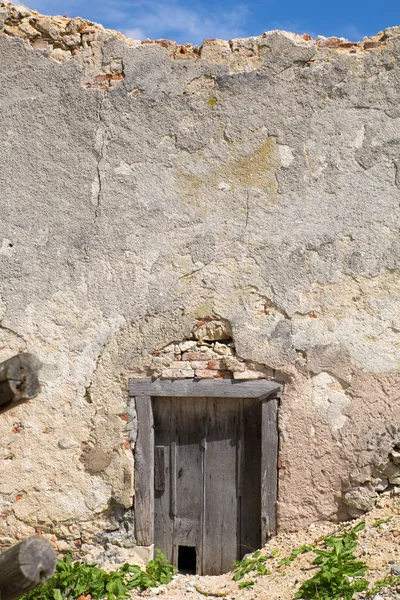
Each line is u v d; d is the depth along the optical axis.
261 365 5.39
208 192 5.43
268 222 5.36
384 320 5.27
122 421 5.52
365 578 4.50
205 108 5.44
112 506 5.55
